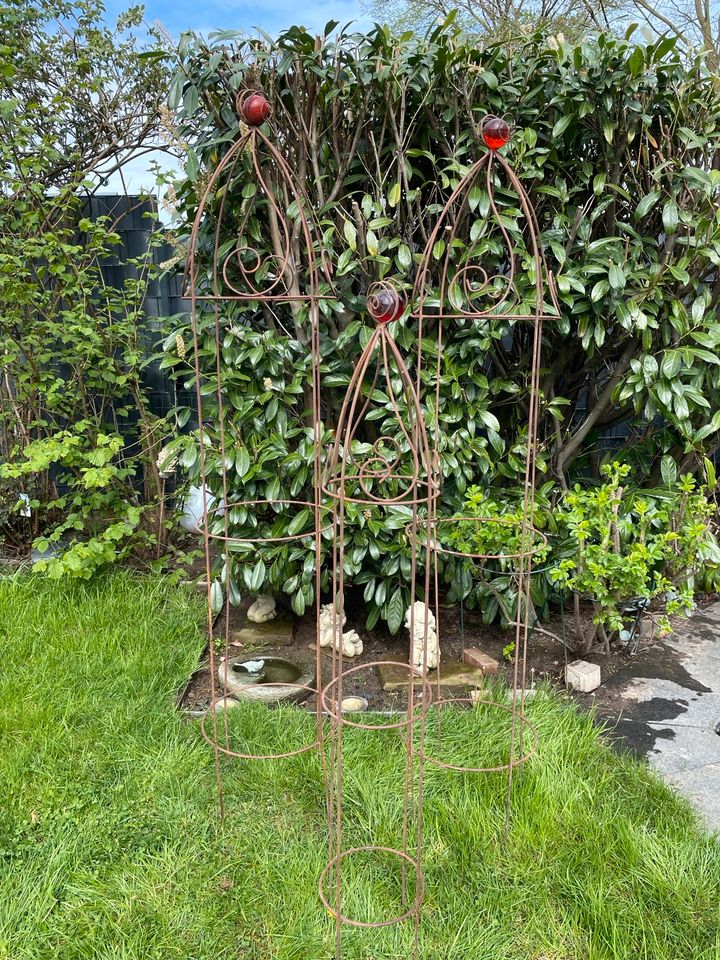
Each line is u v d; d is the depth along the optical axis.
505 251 3.08
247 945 1.70
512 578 3.10
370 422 3.35
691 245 2.89
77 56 4.36
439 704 2.47
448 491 3.17
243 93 2.06
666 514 2.80
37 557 4.18
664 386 2.97
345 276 3.08
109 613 3.28
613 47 2.80
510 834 2.01
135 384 4.18
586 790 2.16
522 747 2.28
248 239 3.05
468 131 2.91
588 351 3.10
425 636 1.84
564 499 2.89
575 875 1.88
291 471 3.05
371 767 2.27
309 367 3.04
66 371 4.51
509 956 1.67
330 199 3.00
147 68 4.43
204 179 2.93
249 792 2.20
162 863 1.92
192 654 3.04
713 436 3.43
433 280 3.16
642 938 1.69
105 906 1.79
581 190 3.11
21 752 2.30
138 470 4.59
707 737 2.52
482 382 3.03
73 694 2.67
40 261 4.34
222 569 3.16
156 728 2.48
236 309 3.05
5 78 4.12
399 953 1.67
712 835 2.01
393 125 2.89
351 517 2.90
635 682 2.90
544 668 3.03
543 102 2.98
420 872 1.66
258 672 2.98
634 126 2.92
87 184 3.98
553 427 3.51
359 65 2.76
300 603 3.06
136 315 3.98
